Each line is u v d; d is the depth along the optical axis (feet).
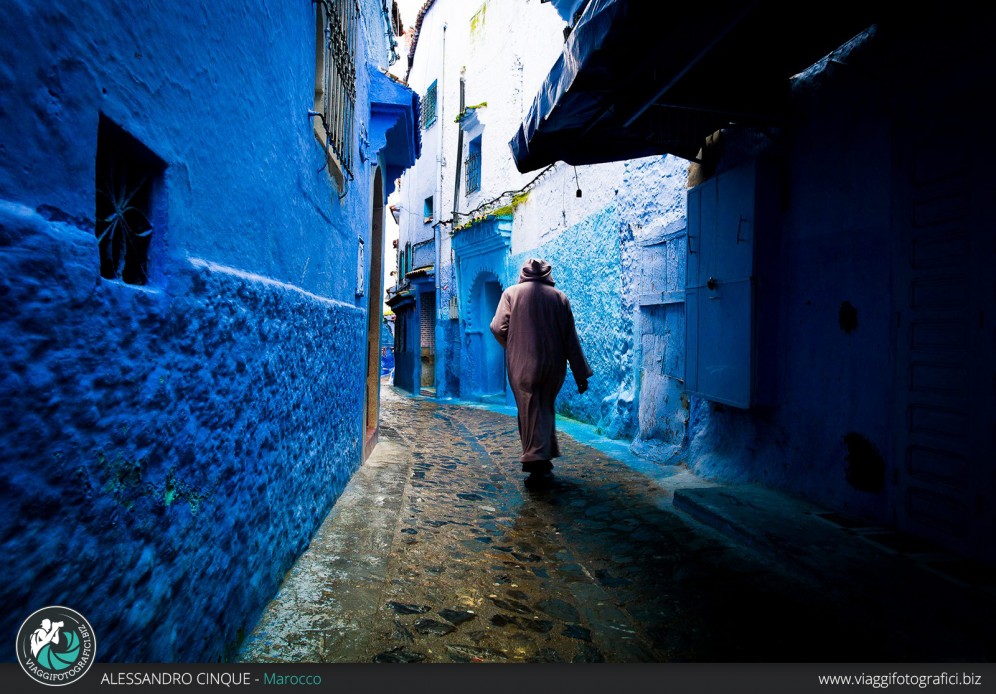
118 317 4.06
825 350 12.73
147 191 4.81
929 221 10.19
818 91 12.85
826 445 12.71
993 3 9.11
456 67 52.06
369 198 19.45
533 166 17.22
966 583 8.65
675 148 16.11
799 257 13.53
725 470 16.20
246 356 6.86
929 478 10.24
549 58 33.71
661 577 9.95
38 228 3.25
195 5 5.44
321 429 11.55
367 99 18.33
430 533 12.07
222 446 6.13
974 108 9.40
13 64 3.11
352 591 8.77
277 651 6.89
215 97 5.95
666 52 10.66
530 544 11.74
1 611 3.05
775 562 10.38
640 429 22.53
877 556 9.73
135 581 4.36
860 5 10.66
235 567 6.63
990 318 9.09
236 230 6.65
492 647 7.58
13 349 3.09
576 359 17.83
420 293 59.47
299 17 9.62
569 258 30.99
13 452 3.10
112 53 4.00
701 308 16.63
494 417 33.53
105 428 3.93
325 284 12.23
